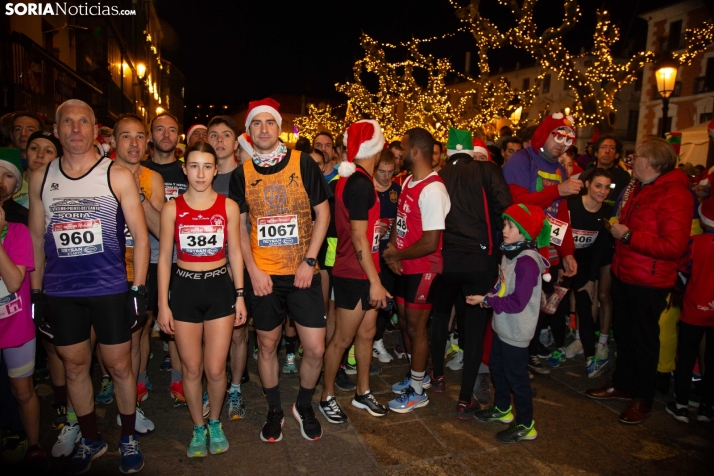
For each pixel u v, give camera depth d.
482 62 17.30
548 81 37.72
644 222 3.62
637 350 3.66
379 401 3.92
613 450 3.27
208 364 3.02
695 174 7.77
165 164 3.98
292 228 3.09
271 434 3.22
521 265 3.19
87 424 2.91
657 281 3.55
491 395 4.11
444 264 3.62
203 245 2.93
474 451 3.21
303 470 2.95
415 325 3.65
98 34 15.38
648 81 27.89
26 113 4.30
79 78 11.07
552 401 3.98
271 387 3.22
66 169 2.73
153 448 3.16
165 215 2.92
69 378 2.83
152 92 32.88
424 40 18.97
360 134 3.28
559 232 4.17
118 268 2.80
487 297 3.32
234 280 3.06
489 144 6.80
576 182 3.58
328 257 4.06
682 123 26.20
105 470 2.91
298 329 3.21
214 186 3.99
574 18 12.77
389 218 4.61
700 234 3.79
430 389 4.15
